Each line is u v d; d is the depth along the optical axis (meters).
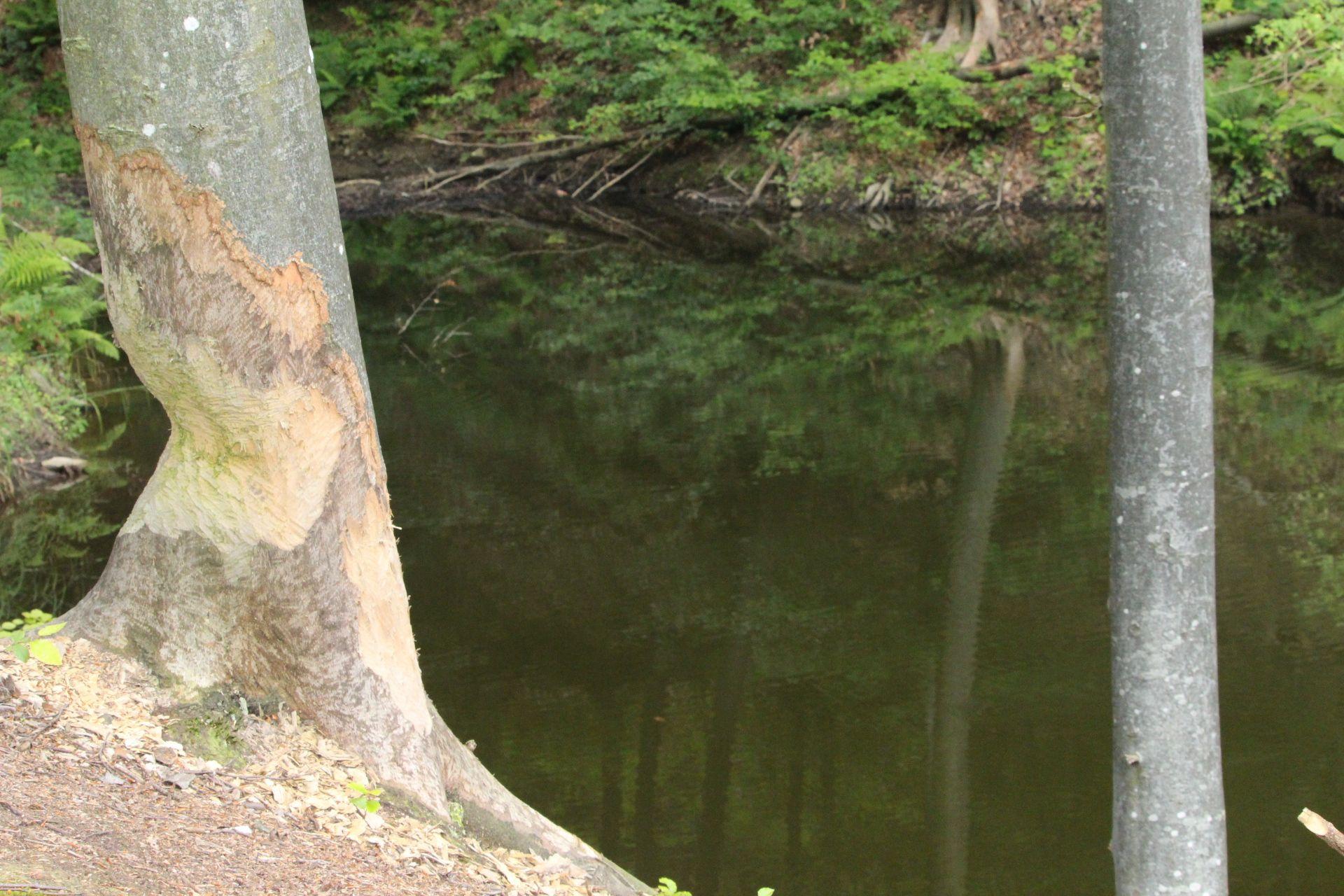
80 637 3.75
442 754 3.94
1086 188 20.28
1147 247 2.87
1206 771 3.08
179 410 3.61
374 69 25.67
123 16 3.25
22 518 9.06
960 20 21.92
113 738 3.48
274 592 3.65
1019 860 5.21
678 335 14.55
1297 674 6.52
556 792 5.75
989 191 20.86
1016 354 13.12
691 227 21.27
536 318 15.59
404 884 3.31
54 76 24.47
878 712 6.43
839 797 5.70
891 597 7.70
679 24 23.09
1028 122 21.03
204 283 3.43
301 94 3.48
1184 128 2.81
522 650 7.14
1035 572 7.92
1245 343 12.84
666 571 8.15
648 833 5.47
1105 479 9.37
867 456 10.16
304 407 3.59
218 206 3.38
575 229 21.42
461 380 12.88
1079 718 6.27
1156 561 2.99
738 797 5.70
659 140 23.30
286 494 3.63
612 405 11.90
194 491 3.67
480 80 25.08
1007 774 5.84
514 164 24.00
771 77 22.89
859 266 17.98
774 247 19.45
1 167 18.00
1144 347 2.92
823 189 21.75
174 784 3.38
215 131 3.34
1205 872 3.11
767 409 11.58
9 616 7.43
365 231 21.91
